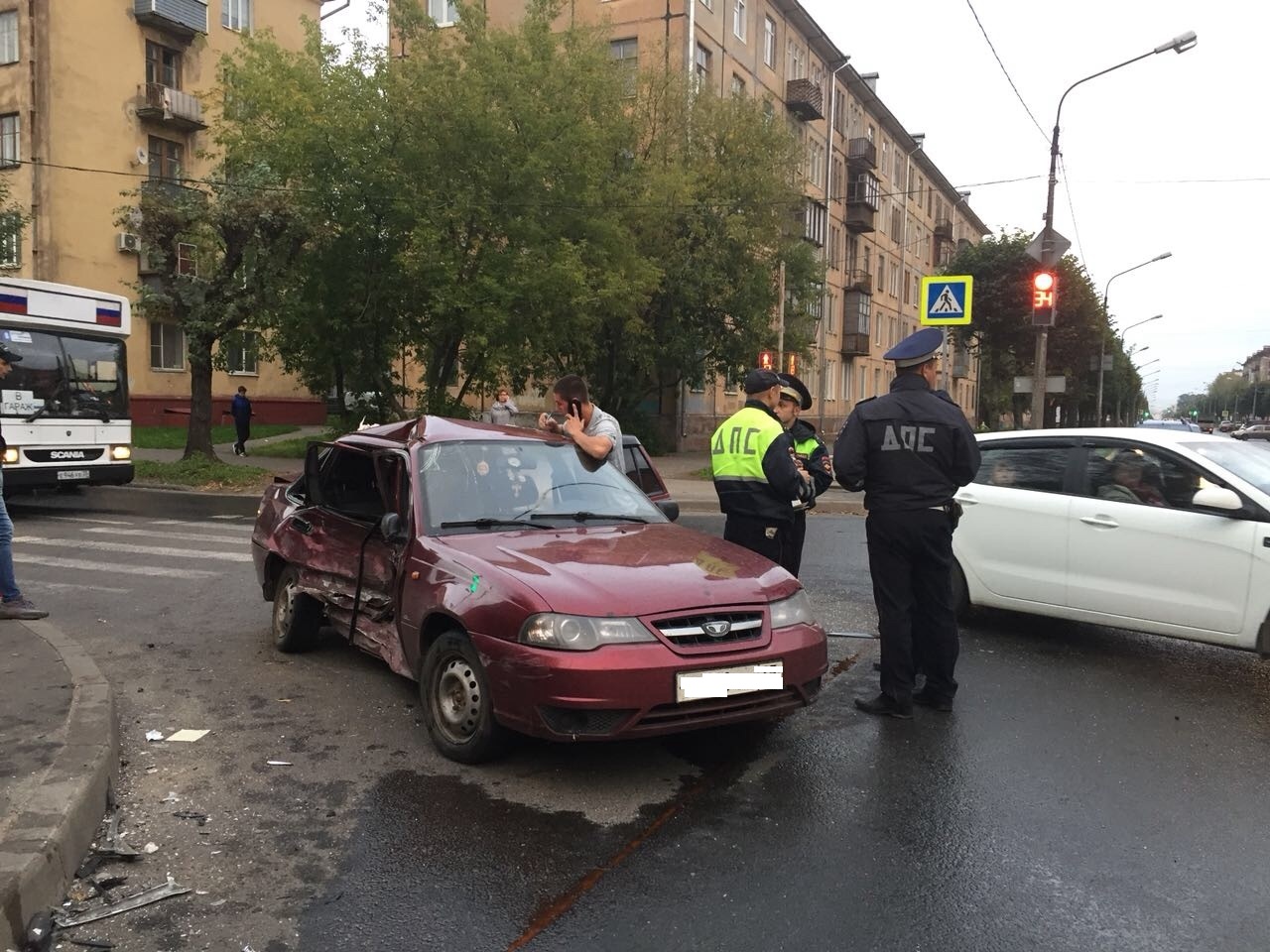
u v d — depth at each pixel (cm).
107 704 455
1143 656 636
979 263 3944
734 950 291
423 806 392
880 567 513
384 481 533
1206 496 575
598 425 636
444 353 2189
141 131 2920
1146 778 429
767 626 427
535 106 1977
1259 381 15712
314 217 1928
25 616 649
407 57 2012
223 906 314
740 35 3306
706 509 1611
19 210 2355
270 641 657
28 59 2666
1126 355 6506
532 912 312
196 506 1530
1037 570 663
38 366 1297
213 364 2017
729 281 2542
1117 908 319
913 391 513
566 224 2053
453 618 430
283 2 3422
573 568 427
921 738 479
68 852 327
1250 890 332
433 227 1891
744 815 387
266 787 411
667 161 2477
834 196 4309
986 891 329
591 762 443
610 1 2986
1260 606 556
